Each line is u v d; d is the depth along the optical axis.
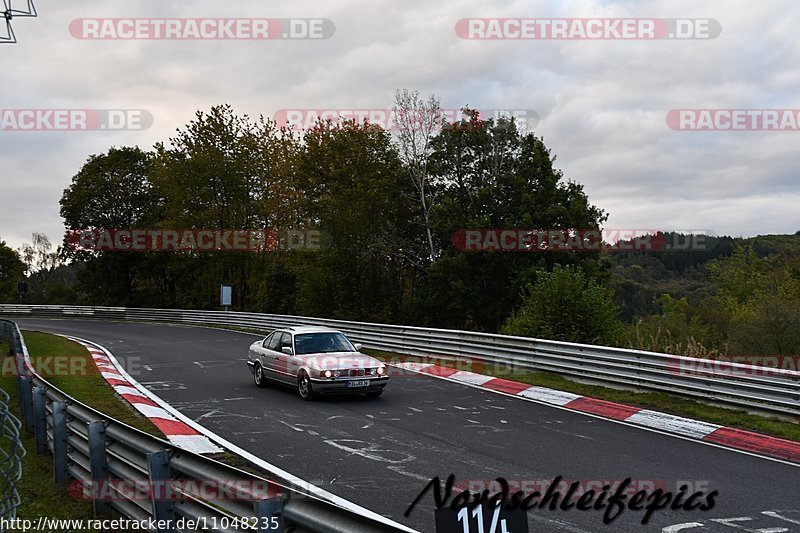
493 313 32.22
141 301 53.69
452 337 18.14
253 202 44.81
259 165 45.00
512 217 33.00
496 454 8.81
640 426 10.62
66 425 7.42
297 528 3.66
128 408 11.83
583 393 13.09
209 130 43.88
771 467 8.20
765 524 6.17
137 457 5.61
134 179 52.66
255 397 13.31
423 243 38.78
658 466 8.24
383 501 6.79
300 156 39.25
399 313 36.34
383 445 9.30
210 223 43.97
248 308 47.12
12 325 20.72
